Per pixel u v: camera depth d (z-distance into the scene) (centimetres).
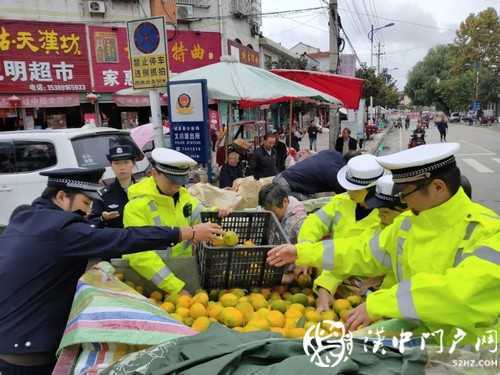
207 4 1872
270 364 157
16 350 225
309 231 307
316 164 519
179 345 169
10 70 1380
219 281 267
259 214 324
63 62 1455
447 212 170
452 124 6344
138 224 303
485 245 154
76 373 170
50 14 1476
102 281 223
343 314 231
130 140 776
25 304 226
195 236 249
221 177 771
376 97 3691
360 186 276
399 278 196
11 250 227
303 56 2877
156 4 1658
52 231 224
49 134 697
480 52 6694
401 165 167
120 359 167
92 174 246
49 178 242
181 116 632
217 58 1712
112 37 1526
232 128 1105
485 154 1916
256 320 217
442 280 152
